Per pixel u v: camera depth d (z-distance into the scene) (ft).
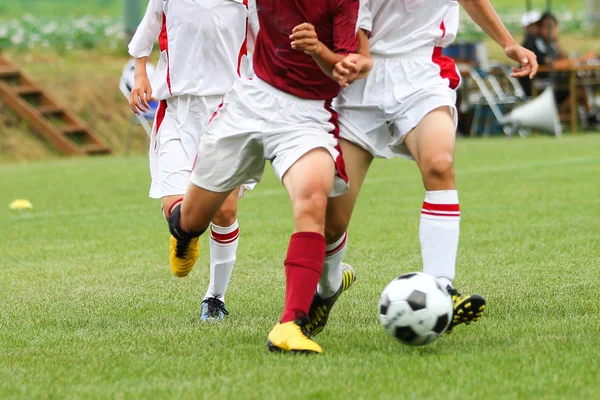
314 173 45.75
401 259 78.59
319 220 45.83
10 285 72.28
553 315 54.08
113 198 132.67
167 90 61.05
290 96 47.78
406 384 39.04
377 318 55.57
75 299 65.46
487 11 54.75
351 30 46.29
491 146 201.16
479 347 45.85
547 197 116.88
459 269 72.33
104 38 292.40
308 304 45.83
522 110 224.94
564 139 214.48
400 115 51.26
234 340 49.44
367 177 151.23
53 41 279.08
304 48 44.34
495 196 120.06
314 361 43.37
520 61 54.70
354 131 51.47
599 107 248.11
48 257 85.97
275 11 46.98
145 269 78.23
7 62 229.86
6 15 387.14
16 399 38.63
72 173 171.12
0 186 151.33
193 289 68.80
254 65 48.93
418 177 149.38
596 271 69.21
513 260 75.51
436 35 52.42
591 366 41.22
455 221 50.67
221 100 60.59
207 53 60.18
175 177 59.26
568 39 360.28
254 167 49.16
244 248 86.99
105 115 236.22
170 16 60.39
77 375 42.32
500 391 37.70
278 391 38.40
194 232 51.96
